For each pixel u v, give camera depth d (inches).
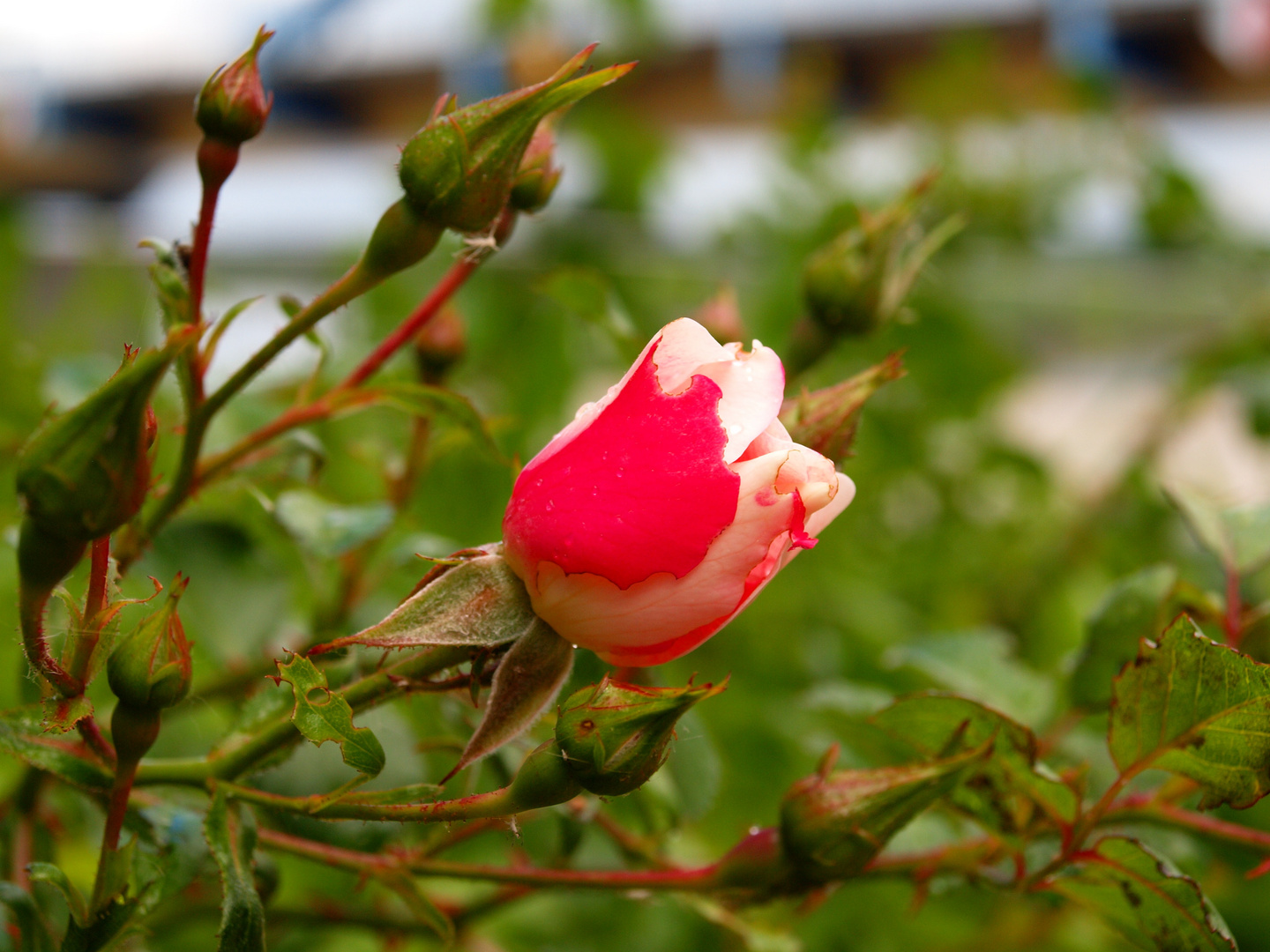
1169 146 33.8
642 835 16.9
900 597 29.7
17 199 30.1
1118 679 14.3
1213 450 34.3
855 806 14.1
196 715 17.1
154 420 12.8
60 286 33.6
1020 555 29.9
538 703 13.4
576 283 17.6
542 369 27.4
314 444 16.3
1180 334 37.2
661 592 13.2
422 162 13.9
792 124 33.1
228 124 14.2
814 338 16.8
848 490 13.6
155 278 14.5
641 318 30.0
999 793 14.6
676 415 13.1
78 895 13.4
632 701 13.0
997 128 34.2
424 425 17.3
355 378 15.8
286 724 13.8
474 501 23.4
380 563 17.4
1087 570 28.6
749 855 14.4
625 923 20.9
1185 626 14.1
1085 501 30.3
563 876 14.6
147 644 13.1
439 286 15.8
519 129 13.9
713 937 20.3
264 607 16.8
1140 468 29.3
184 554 16.7
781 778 22.2
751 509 13.1
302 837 15.3
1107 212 35.6
